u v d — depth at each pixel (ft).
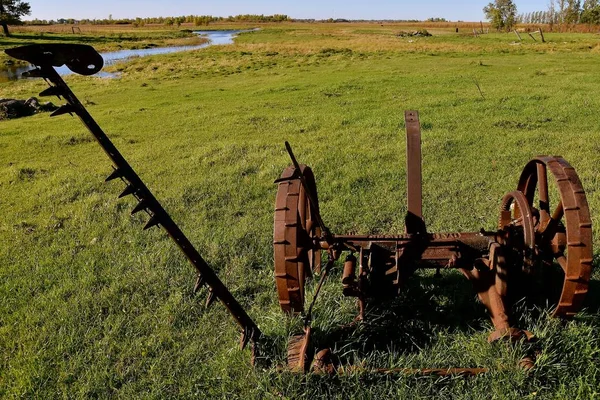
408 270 12.23
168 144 36.01
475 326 12.53
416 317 13.08
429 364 11.20
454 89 53.78
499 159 27.37
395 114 41.52
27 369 12.00
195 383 11.33
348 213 20.74
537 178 13.53
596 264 14.83
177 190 24.62
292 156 10.07
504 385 10.30
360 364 11.03
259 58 115.65
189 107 54.24
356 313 13.15
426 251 12.35
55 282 16.28
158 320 13.73
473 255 12.43
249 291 15.14
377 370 10.80
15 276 16.79
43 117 54.80
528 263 11.97
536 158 12.85
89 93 74.74
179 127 43.14
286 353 11.66
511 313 11.74
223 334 13.04
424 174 25.34
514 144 30.04
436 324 12.74
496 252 11.75
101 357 12.32
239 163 28.84
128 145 37.14
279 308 13.88
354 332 12.18
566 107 40.55
